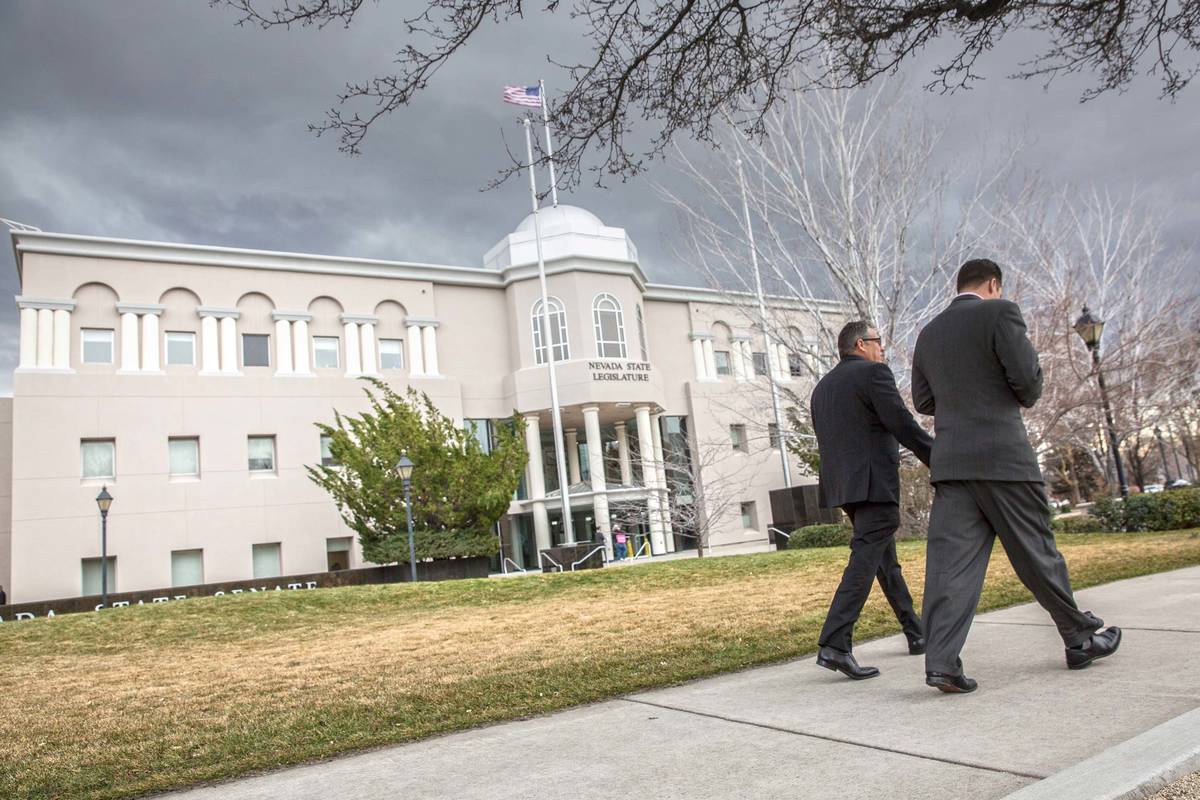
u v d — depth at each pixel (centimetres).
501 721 436
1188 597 627
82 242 3136
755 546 4050
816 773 289
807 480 4378
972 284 424
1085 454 3388
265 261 3447
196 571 3142
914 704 374
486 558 2802
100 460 3062
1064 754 282
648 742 357
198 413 3219
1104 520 1759
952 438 397
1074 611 402
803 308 1875
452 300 3881
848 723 354
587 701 466
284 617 1236
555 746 367
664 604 916
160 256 3256
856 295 1730
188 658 864
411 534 2441
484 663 598
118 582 2989
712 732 364
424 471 2675
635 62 618
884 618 661
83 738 460
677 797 279
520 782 315
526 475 3831
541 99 2878
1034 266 1950
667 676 507
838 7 625
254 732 440
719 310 4531
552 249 4009
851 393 457
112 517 3011
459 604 1270
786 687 446
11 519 2952
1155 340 2091
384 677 577
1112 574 844
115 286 3175
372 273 3675
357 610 1284
